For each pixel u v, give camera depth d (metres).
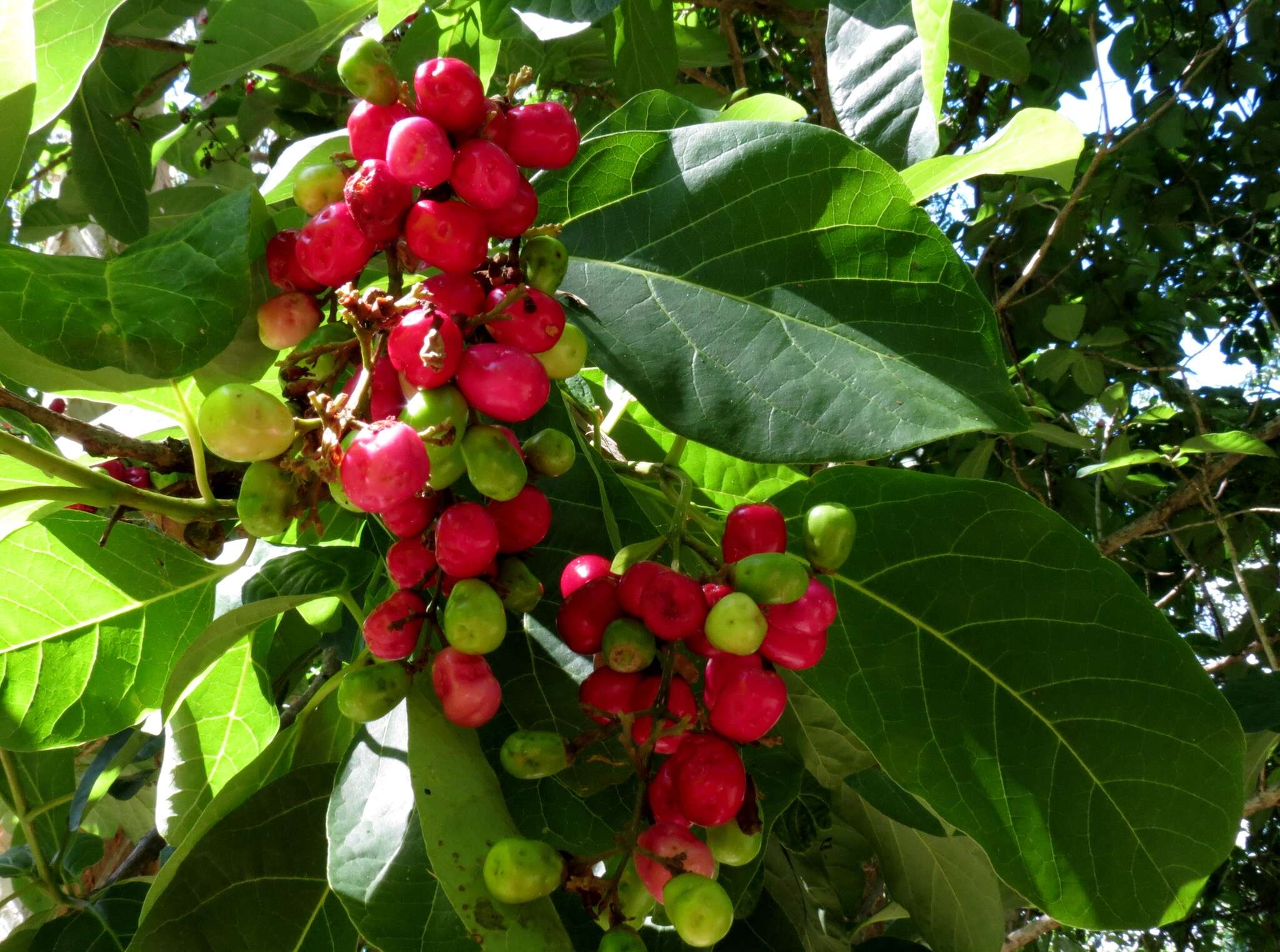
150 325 0.25
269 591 0.41
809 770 0.47
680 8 1.01
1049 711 0.31
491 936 0.24
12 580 0.34
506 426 0.33
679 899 0.23
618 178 0.33
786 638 0.27
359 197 0.26
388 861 0.27
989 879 0.53
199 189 0.98
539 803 0.29
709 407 0.30
